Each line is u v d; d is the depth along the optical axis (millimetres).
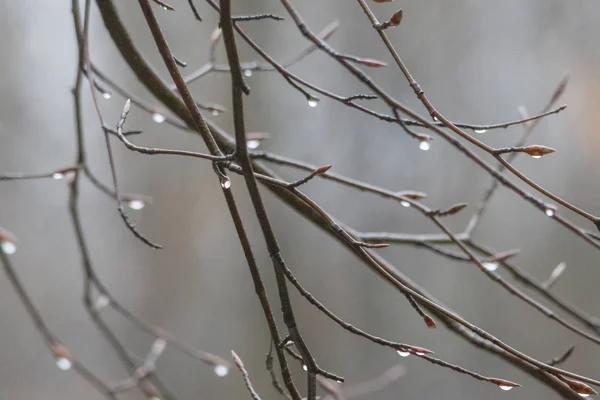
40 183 6273
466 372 1854
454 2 5094
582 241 4727
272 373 1892
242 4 5102
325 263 5082
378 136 5172
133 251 5820
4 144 6148
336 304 5039
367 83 1940
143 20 5301
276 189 2023
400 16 1872
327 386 2096
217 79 5180
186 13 5258
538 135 4875
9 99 6227
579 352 4562
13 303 6008
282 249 4973
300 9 5113
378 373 4969
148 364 2309
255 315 5082
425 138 1978
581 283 4684
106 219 6070
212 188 5555
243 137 1840
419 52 5059
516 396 4656
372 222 5148
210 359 2248
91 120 5797
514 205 4961
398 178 5164
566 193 4793
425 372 4930
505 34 5066
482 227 4996
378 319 5066
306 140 5172
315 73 5164
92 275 2180
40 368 5887
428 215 2014
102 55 5797
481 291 4945
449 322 2008
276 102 5141
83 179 6145
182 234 5605
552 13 4957
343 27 5109
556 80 4879
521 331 4754
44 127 6340
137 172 5801
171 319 5504
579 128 4793
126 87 5680
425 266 5133
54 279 6211
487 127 1911
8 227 6152
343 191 5191
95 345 5922
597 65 4766
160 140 5715
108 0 1997
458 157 5043
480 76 5039
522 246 4910
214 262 5406
